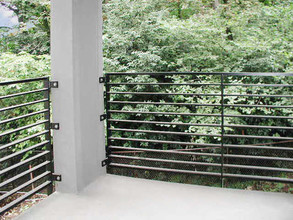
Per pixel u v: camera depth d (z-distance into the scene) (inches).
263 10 277.4
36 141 252.5
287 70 257.4
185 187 117.6
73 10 104.3
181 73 122.5
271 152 287.9
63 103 109.4
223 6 295.3
